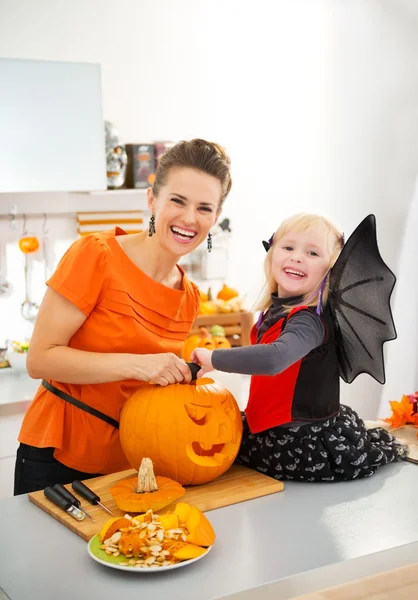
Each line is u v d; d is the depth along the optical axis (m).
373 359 1.43
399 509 1.33
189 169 1.48
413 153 3.79
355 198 3.69
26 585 1.09
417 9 3.71
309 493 1.41
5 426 2.59
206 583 1.09
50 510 1.33
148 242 1.60
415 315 3.84
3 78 2.65
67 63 2.73
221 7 3.29
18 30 2.95
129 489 1.33
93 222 3.14
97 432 1.61
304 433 1.45
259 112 3.42
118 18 3.11
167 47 3.21
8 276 3.07
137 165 3.01
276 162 3.48
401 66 3.71
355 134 3.65
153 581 1.09
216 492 1.38
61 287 1.53
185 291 1.68
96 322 1.58
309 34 3.49
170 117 3.25
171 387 1.43
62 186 2.79
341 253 1.41
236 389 2.47
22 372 3.00
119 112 3.15
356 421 1.54
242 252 3.46
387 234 3.78
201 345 2.98
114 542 1.17
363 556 1.16
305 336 1.41
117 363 1.47
